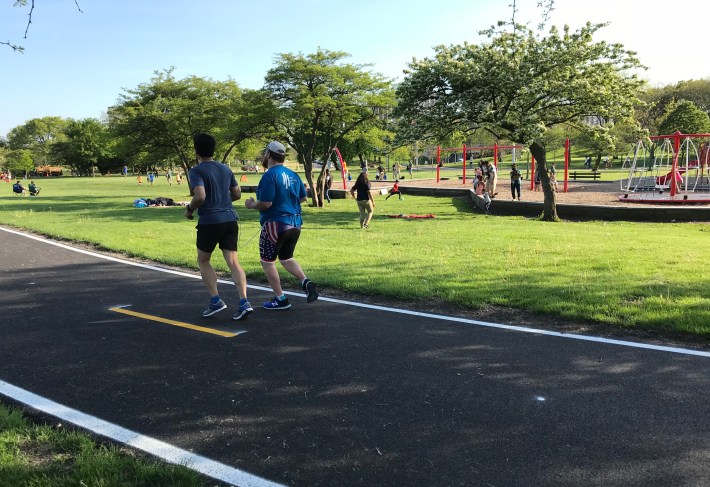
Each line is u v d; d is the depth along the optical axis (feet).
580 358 15.12
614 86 56.75
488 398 12.59
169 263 30.94
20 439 10.53
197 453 10.21
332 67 79.25
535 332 17.57
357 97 80.07
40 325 18.93
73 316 20.04
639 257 30.45
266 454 10.18
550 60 56.03
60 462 9.75
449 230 47.29
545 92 55.21
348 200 98.78
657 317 18.07
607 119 60.08
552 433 10.89
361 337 17.22
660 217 54.65
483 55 57.88
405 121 63.72
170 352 15.99
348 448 10.38
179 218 60.85
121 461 9.68
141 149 107.96
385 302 21.76
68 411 12.05
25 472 9.23
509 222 55.93
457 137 64.80
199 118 99.76
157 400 12.64
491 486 9.09
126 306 21.44
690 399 12.37
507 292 22.13
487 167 80.02
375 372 14.28
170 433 11.02
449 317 19.44
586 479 9.25
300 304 21.45
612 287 22.65
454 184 122.31
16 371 14.55
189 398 12.75
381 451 10.26
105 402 12.54
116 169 343.87
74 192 133.80
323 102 77.61
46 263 31.50
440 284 23.76
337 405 12.31
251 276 26.76
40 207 80.69
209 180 18.34
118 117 103.60
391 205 82.94
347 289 23.68
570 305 19.88
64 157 331.16
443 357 15.34
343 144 204.44
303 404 12.37
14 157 339.36
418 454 10.14
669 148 111.14
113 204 87.81
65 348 16.43
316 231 47.34
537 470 9.55
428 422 11.43
